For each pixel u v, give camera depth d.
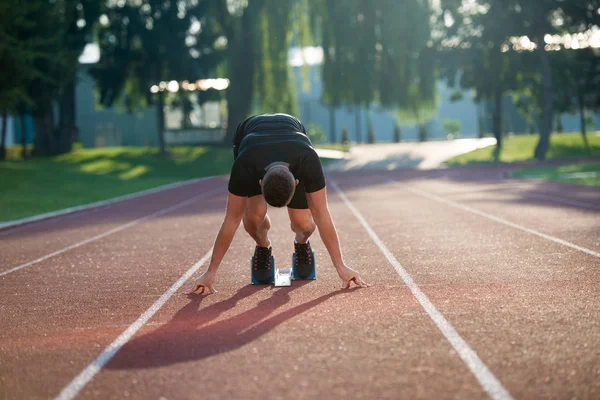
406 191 20.83
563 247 8.16
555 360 3.69
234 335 4.43
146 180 33.25
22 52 25.84
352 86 42.91
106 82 43.47
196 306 5.45
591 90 47.94
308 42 44.75
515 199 15.92
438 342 4.11
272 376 3.55
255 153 5.26
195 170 40.34
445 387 3.29
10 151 47.00
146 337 4.50
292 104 44.09
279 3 41.88
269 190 4.90
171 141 52.03
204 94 45.50
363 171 38.34
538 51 46.91
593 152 46.38
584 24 44.06
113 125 64.25
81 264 8.41
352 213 13.95
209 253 8.83
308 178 5.39
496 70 47.16
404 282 6.23
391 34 43.19
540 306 5.04
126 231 12.36
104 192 24.44
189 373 3.66
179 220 14.12
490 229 10.29
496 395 3.16
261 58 43.19
